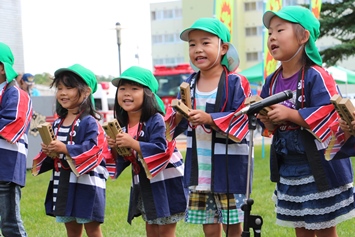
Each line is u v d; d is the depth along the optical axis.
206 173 3.83
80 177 4.23
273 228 5.21
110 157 4.41
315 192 3.39
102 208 4.30
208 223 3.90
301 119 3.32
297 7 3.51
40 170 4.44
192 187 3.84
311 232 3.58
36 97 10.45
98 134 4.30
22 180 4.43
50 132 4.12
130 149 4.14
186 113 3.60
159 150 4.05
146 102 4.22
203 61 3.82
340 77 16.44
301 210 3.45
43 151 4.26
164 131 4.14
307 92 3.43
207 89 3.88
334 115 3.34
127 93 4.23
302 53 3.52
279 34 3.49
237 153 3.79
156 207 4.10
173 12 40.00
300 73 3.48
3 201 4.38
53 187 4.38
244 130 3.71
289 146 3.47
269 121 3.46
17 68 13.45
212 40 3.81
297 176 3.46
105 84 20.72
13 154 4.36
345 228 5.11
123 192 7.57
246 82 3.85
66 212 4.21
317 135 3.30
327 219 3.40
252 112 3.16
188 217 3.94
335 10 13.02
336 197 3.41
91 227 4.33
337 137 3.25
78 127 4.31
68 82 4.31
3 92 4.44
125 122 4.36
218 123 3.64
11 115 4.31
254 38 35.16
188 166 3.88
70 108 4.39
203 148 3.85
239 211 3.77
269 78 3.69
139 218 5.95
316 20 3.54
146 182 4.14
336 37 13.72
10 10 13.21
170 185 4.19
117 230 5.46
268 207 6.10
